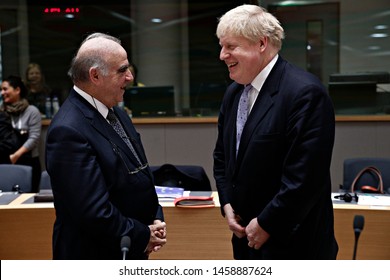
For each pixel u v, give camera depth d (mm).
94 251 1781
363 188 3086
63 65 6559
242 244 2025
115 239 1707
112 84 1790
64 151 1695
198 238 2830
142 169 1895
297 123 1734
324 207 1865
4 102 4559
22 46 6441
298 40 6086
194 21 6625
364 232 2656
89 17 6527
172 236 2836
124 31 6602
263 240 1815
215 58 6633
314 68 6137
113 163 1771
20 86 4547
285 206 1738
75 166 1688
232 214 2023
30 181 3434
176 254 2846
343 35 6090
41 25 6469
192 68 6676
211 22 6598
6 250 2861
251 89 1929
